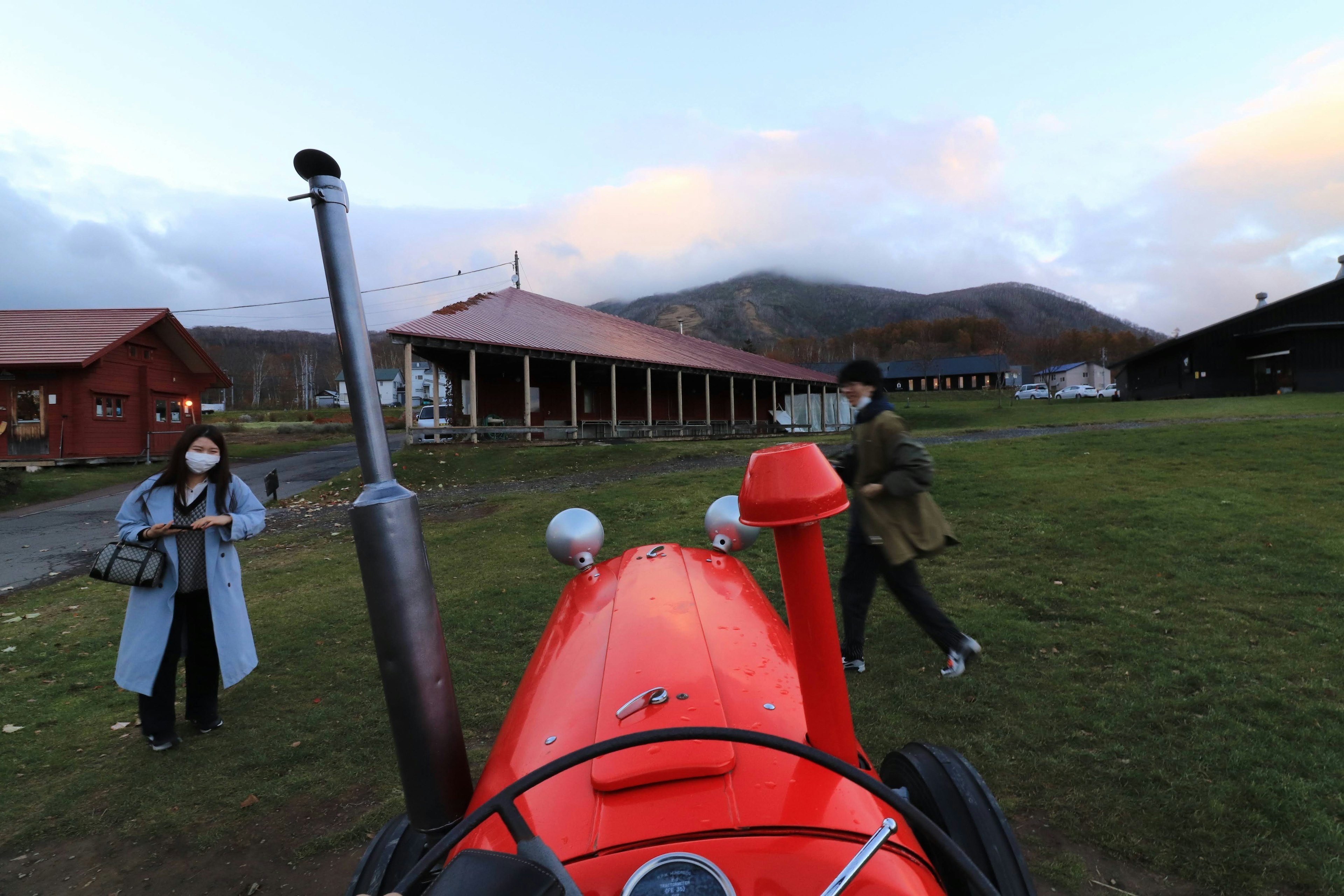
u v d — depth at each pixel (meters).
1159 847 2.29
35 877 2.54
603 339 24.03
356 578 7.02
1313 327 30.97
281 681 4.37
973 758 2.88
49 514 12.20
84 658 5.00
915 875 1.02
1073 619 4.40
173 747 3.54
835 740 1.17
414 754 1.22
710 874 0.92
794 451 1.14
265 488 14.63
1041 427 19.80
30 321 21.19
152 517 3.40
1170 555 5.56
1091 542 6.06
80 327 21.02
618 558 2.58
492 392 23.30
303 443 27.44
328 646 4.97
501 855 0.89
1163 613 4.39
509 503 10.53
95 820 2.90
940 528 3.26
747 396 33.88
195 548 3.46
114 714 4.03
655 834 0.99
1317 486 7.73
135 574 3.25
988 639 4.13
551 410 25.02
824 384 34.41
